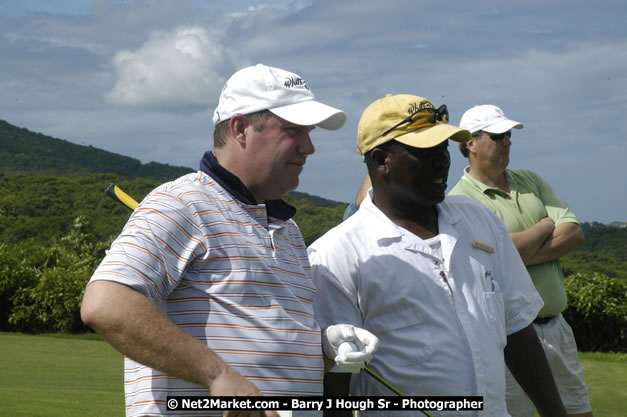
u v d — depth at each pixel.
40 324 20.48
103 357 12.05
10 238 47.16
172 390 2.11
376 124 2.74
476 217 2.90
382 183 2.78
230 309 2.13
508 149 4.35
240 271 2.16
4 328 20.97
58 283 20.66
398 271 2.65
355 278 2.67
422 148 2.66
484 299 2.73
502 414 2.71
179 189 2.18
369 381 2.67
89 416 6.20
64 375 9.59
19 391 7.57
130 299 1.90
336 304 2.66
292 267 2.35
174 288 2.10
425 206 2.78
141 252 1.99
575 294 12.87
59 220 47.78
